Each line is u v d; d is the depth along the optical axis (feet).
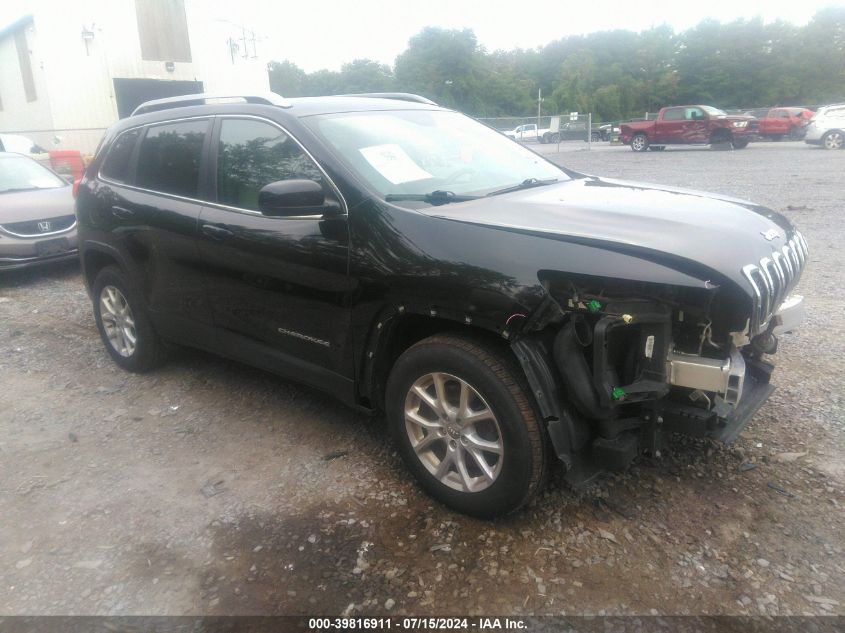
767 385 11.19
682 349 9.00
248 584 8.93
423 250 9.59
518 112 316.81
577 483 8.98
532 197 11.18
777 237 10.04
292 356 12.03
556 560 9.05
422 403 10.43
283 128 11.78
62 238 27.14
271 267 11.56
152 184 14.30
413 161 11.80
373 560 9.25
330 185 10.80
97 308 16.67
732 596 8.32
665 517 9.82
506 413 9.03
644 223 9.40
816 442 11.66
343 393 11.34
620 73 318.86
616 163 70.95
